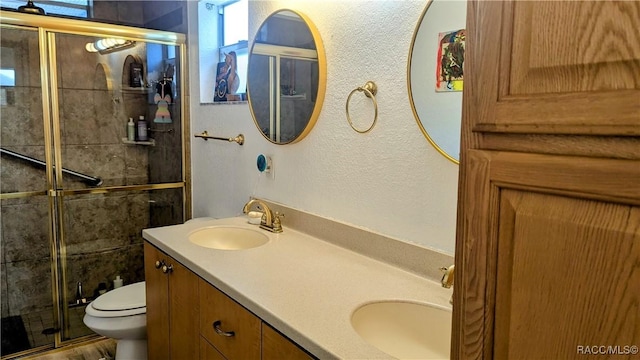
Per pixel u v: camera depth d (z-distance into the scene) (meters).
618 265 0.49
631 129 0.46
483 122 0.62
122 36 2.71
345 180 1.71
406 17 1.43
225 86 2.61
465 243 0.67
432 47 1.34
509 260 0.60
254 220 2.09
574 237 0.53
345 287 1.33
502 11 0.58
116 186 2.89
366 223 1.63
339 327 1.08
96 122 2.80
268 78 2.09
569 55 0.51
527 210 0.58
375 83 1.55
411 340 1.26
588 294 0.52
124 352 2.21
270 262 1.55
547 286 0.56
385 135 1.52
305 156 1.91
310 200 1.90
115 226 2.92
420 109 1.39
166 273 1.78
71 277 2.78
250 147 2.32
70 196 2.73
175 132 2.96
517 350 0.60
